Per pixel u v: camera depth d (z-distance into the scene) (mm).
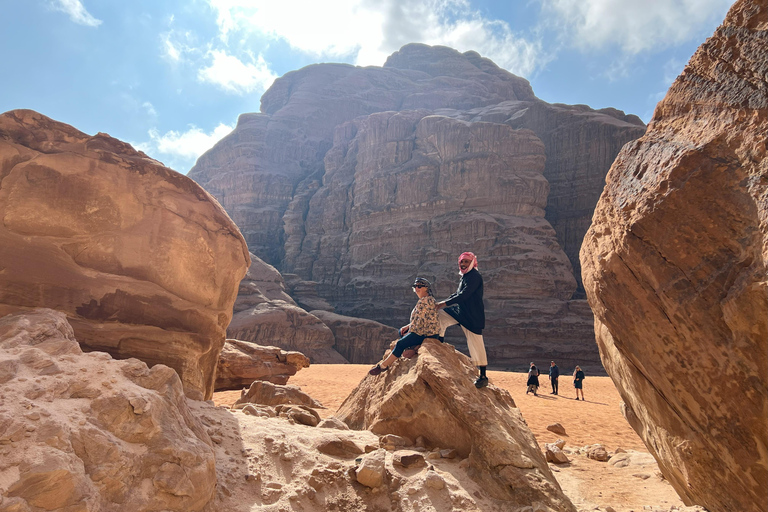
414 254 65625
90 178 4348
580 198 68125
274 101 108500
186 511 2627
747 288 2535
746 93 2797
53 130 4359
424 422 4543
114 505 2426
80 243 4266
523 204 63938
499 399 4852
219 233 4883
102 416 2711
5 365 2688
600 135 68062
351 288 69125
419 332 5109
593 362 52875
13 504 2055
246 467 3445
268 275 59812
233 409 4852
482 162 65375
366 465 3518
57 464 2223
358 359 55844
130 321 4363
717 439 3070
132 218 4500
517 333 54594
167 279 4555
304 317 53469
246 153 91188
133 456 2609
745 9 2893
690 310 2908
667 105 3465
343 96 101375
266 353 18156
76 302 4168
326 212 79750
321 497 3395
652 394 3604
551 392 22375
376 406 5137
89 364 3082
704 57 3174
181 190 4750
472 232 62125
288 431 4191
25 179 4164
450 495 3518
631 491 5102
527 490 3510
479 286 4988
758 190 2580
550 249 61969
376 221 71000
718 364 2852
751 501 3053
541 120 73812
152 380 3223
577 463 6602
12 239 4039
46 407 2549
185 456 2754
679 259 2955
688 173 2891
